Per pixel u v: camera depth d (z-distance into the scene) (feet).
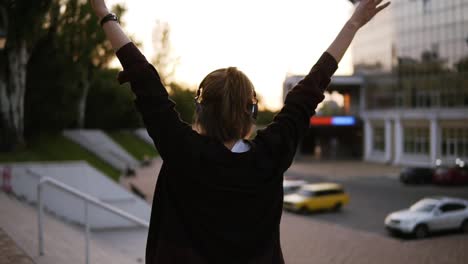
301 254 45.42
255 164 4.14
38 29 64.44
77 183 53.93
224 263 4.06
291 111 4.45
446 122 139.64
